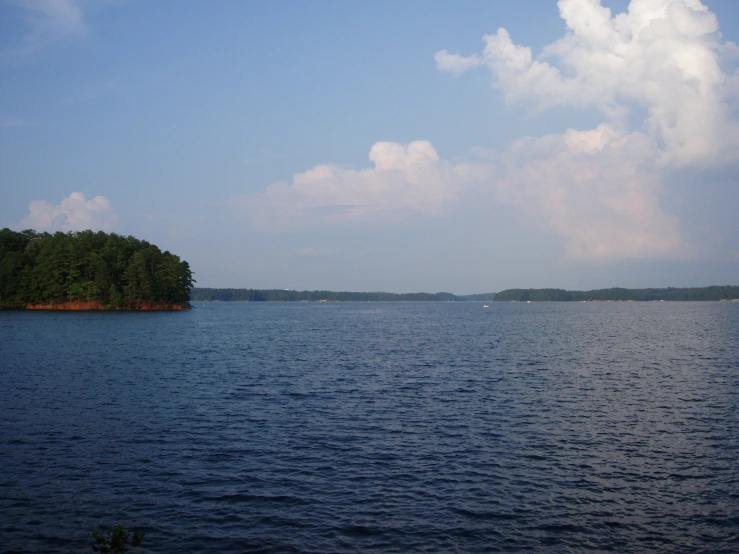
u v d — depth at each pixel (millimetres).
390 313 190000
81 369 41906
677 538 14750
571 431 24422
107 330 83312
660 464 20078
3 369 41438
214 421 25859
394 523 15406
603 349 58500
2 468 19203
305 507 16344
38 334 74188
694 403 30094
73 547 14023
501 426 25234
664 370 42406
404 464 19984
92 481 18156
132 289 150875
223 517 15695
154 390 33469
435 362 47375
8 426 24516
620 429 24750
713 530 15164
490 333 83938
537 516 15891
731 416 27141
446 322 121438
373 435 23688
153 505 16422
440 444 22406
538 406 29375
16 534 14602
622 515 15992
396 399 31156
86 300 150750
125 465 19688
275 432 24047
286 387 34812
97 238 157125
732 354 53281
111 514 15820
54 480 18203
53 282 146250
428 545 14297
